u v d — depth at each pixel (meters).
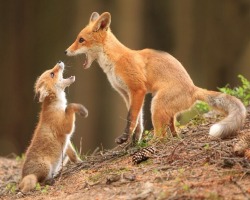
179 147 11.89
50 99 13.23
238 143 10.88
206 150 11.29
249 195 9.33
